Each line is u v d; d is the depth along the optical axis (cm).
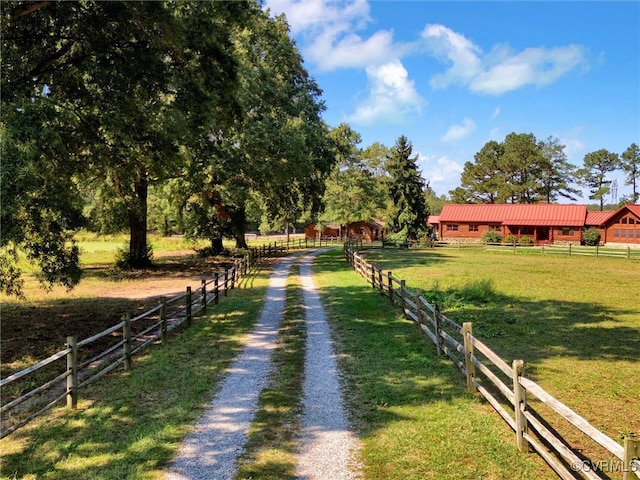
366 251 4578
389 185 5434
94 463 564
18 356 1040
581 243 5644
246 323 1334
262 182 3048
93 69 1353
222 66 1494
